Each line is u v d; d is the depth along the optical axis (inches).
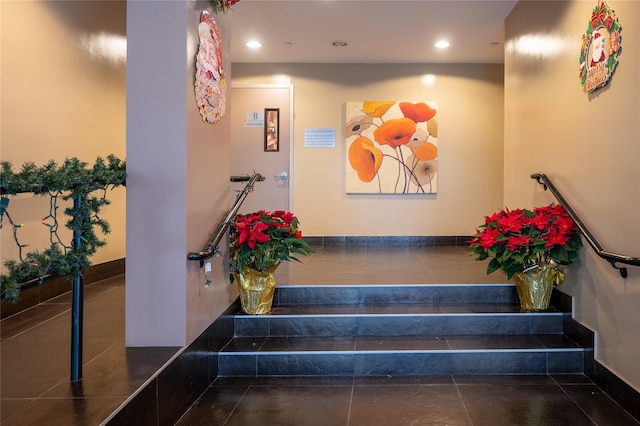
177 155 77.2
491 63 206.8
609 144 84.0
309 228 211.6
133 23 77.0
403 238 210.5
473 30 165.8
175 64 77.0
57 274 59.2
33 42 107.4
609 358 85.4
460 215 209.6
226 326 102.0
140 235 77.9
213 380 93.2
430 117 206.7
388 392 87.4
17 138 102.4
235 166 211.9
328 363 96.4
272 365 96.3
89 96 131.1
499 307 113.3
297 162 211.0
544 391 87.0
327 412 79.2
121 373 67.4
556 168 107.6
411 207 209.9
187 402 79.4
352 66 208.7
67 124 120.9
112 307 109.9
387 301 119.2
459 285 118.9
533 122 122.6
